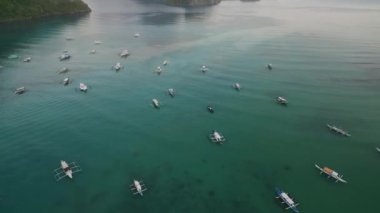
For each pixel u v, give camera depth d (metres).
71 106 113.56
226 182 76.94
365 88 124.31
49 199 71.56
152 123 102.88
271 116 106.06
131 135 96.25
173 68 149.75
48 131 97.56
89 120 104.31
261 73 141.38
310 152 87.44
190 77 138.88
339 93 120.50
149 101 117.50
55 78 138.12
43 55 168.38
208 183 76.62
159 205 69.94
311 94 120.44
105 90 126.88
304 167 81.56
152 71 146.38
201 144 91.94
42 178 77.62
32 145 90.25
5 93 122.62
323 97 117.81
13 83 132.00
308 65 149.88
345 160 83.94
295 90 123.94
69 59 163.12
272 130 98.19
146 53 173.00
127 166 82.62
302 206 69.25
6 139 92.56
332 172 77.69
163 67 151.12
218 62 156.88
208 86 129.50
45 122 102.56
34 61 159.12
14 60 159.88
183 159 85.50
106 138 94.50
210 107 110.62
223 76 139.12
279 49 176.38
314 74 139.00
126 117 106.38
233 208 68.94
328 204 69.81
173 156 86.69
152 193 73.50
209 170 81.12
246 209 68.62
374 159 84.06
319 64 150.75
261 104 114.00
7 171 79.69
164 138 94.88
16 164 82.31
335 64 150.25
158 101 117.44
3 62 156.62
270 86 128.00
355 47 176.75
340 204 69.81
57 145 90.62
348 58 158.38
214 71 145.12
